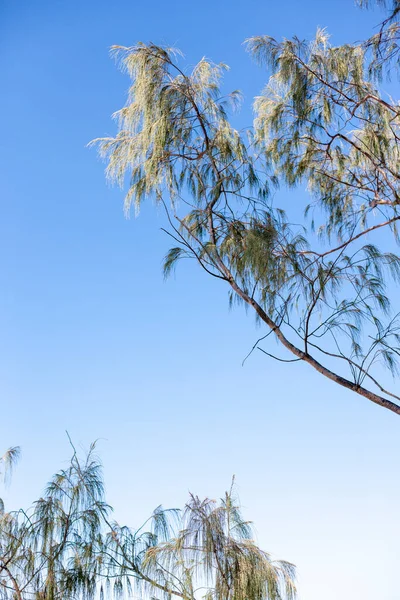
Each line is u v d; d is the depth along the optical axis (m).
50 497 3.86
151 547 3.78
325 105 4.85
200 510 3.57
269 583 3.50
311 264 4.41
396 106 4.88
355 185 5.18
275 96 5.09
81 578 3.70
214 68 4.86
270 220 4.61
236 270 4.49
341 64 4.71
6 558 3.71
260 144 5.16
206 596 3.47
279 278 4.30
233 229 4.66
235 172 4.80
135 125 4.74
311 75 4.80
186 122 4.79
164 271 4.64
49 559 3.70
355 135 5.10
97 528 3.84
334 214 5.17
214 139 4.83
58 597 3.64
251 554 3.53
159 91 4.68
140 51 4.67
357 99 4.86
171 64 4.73
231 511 3.61
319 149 5.10
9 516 3.86
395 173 4.84
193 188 4.82
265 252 4.27
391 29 4.45
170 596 3.60
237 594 3.39
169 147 4.79
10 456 4.46
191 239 4.77
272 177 4.96
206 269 4.62
